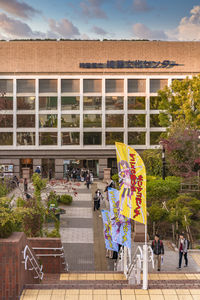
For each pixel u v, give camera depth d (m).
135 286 8.37
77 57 44.81
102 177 46.31
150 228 20.98
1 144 45.56
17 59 44.47
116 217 12.05
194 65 45.16
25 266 7.84
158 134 45.94
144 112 45.72
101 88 45.59
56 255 12.41
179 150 31.98
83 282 9.98
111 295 7.78
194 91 35.66
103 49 44.88
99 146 45.97
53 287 8.17
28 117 45.47
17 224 14.16
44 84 45.38
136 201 9.38
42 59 44.66
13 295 7.56
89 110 45.69
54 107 45.53
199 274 11.02
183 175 30.56
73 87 45.62
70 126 45.78
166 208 22.39
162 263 15.45
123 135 46.16
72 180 43.53
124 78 45.19
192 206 23.94
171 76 45.16
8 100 45.00
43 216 19.23
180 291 8.02
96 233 21.22
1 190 20.72
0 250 7.57
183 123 34.00
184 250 14.70
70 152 45.84
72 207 28.39
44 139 45.78
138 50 45.00
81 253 17.61
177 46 45.03
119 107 45.78
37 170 43.16
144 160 37.16
